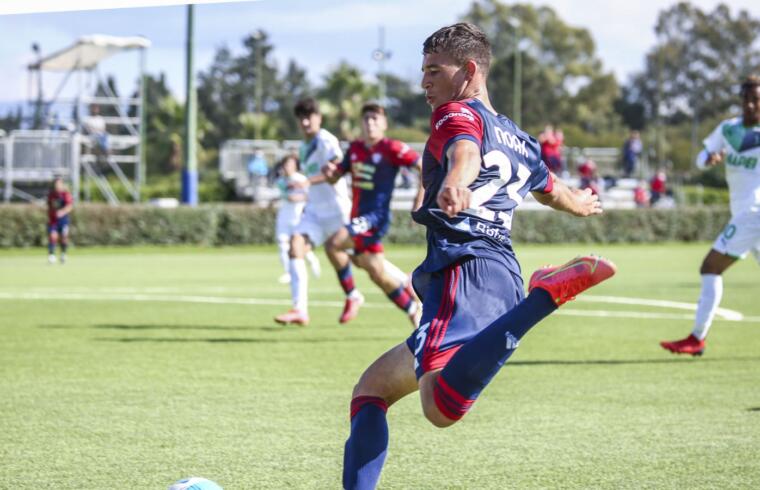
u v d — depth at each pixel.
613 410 9.55
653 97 159.38
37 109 49.59
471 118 5.29
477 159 5.12
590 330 16.19
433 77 5.56
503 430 8.68
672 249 45.62
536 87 143.00
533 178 5.78
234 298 21.30
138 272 29.30
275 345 14.05
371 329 16.09
